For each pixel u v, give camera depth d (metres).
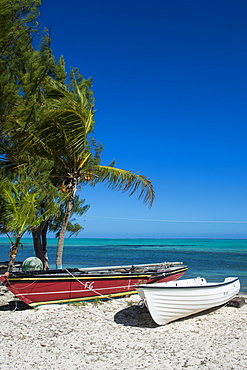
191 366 5.83
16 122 10.56
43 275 9.28
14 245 10.11
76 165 12.98
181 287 8.47
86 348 6.64
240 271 22.41
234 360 6.10
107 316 8.87
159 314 8.10
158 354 6.38
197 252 46.62
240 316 9.27
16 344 6.78
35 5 10.16
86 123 12.07
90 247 67.44
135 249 57.12
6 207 9.74
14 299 11.02
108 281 10.41
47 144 12.45
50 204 10.69
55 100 11.86
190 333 7.73
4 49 9.89
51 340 7.04
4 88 9.36
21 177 10.50
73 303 9.95
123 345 6.84
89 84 14.61
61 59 13.69
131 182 14.30
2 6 9.30
